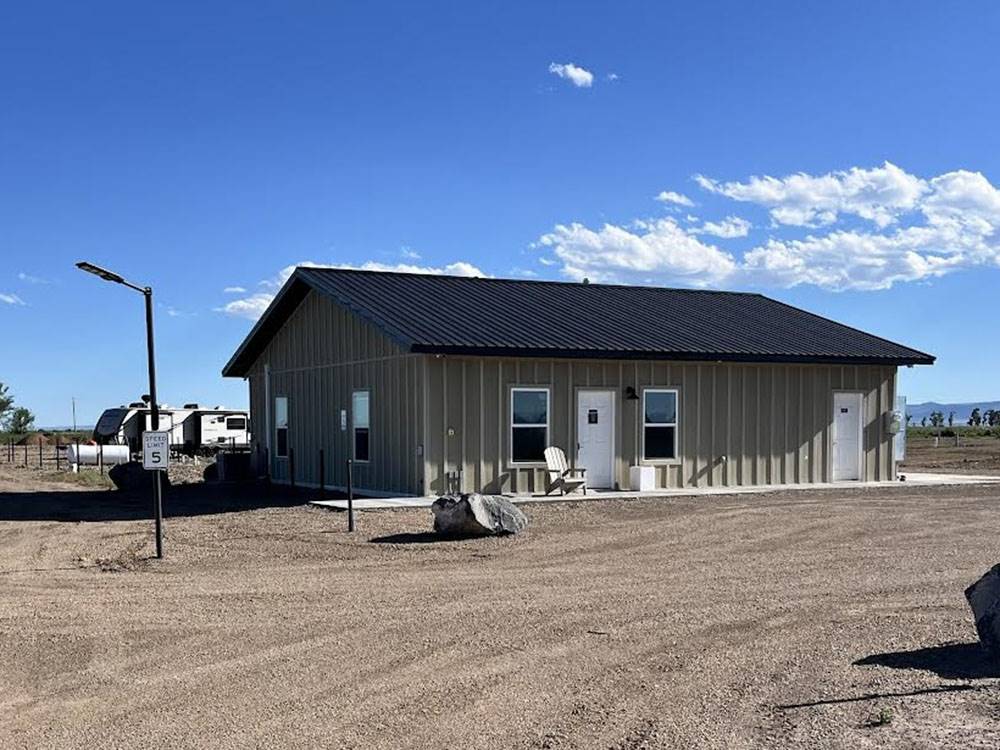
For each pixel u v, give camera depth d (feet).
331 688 21.21
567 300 74.79
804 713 18.53
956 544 41.39
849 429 72.33
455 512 43.86
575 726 18.44
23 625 27.84
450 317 63.36
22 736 18.69
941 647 23.41
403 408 61.21
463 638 25.39
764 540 42.91
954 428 260.42
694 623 26.76
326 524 48.88
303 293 75.41
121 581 34.76
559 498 58.49
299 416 77.15
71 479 93.86
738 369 68.03
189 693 21.11
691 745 17.16
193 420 145.79
